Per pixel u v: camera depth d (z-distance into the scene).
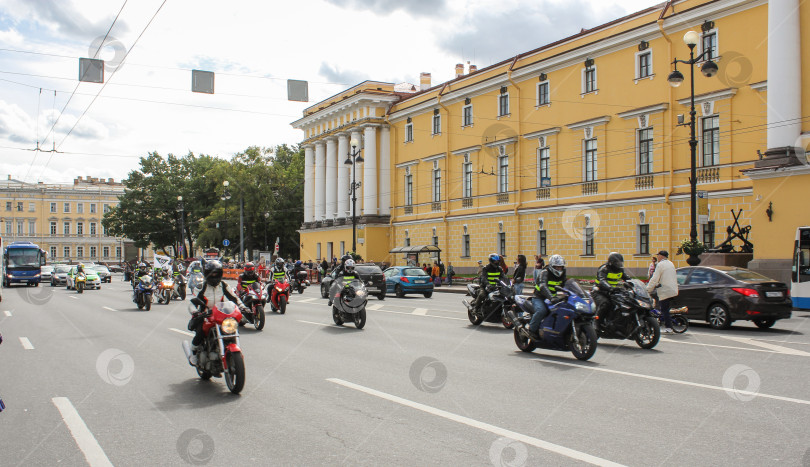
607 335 12.08
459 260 44.28
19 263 47.38
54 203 119.00
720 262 23.69
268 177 71.12
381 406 7.20
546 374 9.12
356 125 54.44
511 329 15.17
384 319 17.98
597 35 33.31
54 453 5.66
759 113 26.31
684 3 29.06
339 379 8.84
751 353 11.03
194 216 88.00
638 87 31.25
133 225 88.62
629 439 5.78
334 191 59.91
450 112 45.03
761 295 14.38
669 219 29.67
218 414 6.97
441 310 21.41
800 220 22.95
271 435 6.09
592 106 33.78
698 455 5.30
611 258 12.31
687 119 28.98
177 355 11.39
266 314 19.86
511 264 39.31
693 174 22.45
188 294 32.09
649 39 30.58
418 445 5.68
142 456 5.53
